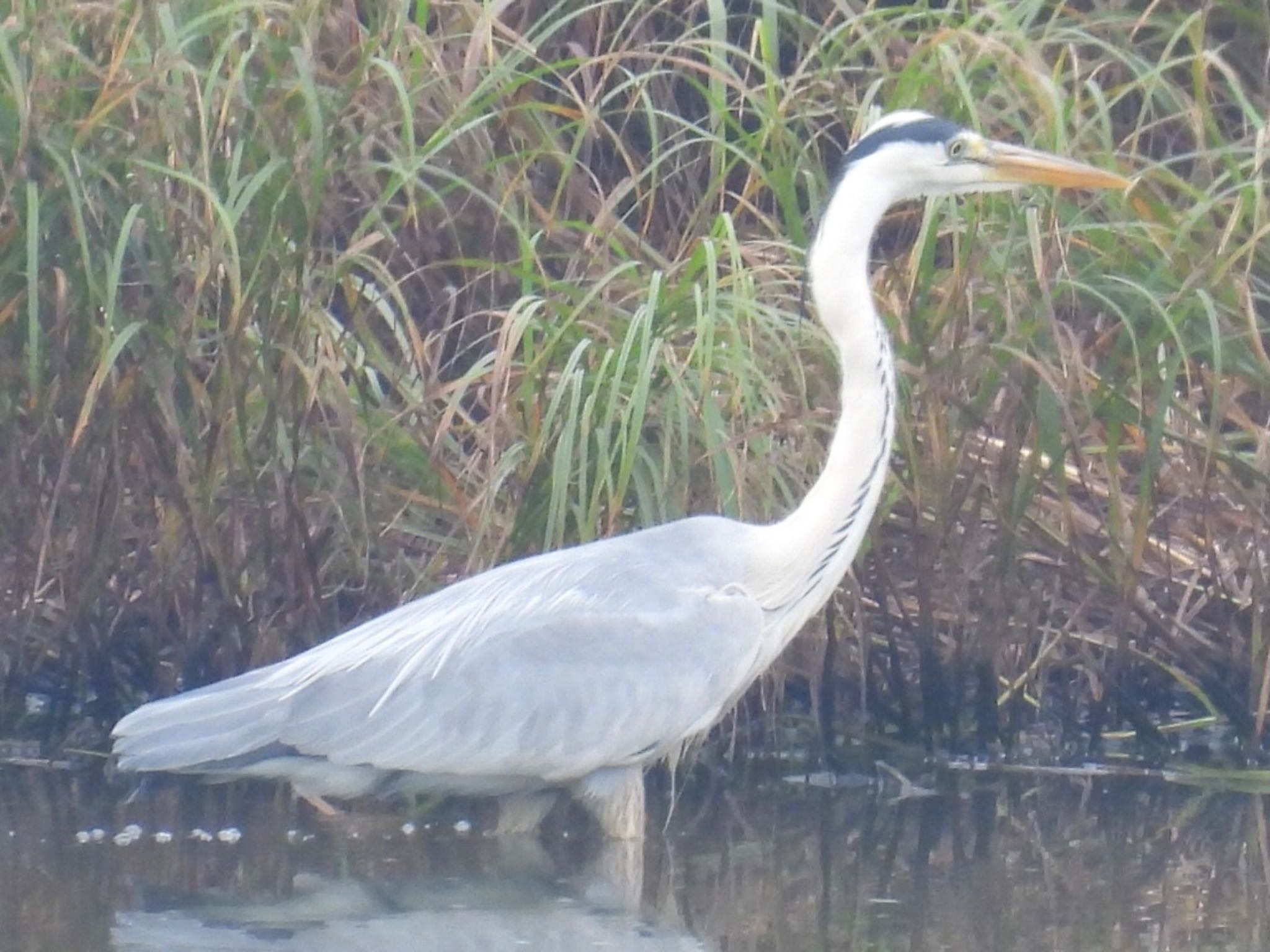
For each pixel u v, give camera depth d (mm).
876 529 11492
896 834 10117
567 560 10102
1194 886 9211
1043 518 12281
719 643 10031
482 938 8383
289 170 11297
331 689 9594
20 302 11398
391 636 9836
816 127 12820
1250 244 11484
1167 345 12117
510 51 13281
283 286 11328
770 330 11289
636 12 14062
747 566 10297
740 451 11250
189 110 11602
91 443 11289
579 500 11133
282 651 11406
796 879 9312
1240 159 12977
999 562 11469
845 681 11734
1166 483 12148
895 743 11664
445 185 12820
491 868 9477
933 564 11445
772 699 11516
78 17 11586
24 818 10133
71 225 11312
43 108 11211
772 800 10820
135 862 9414
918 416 11633
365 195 12180
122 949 8125
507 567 10125
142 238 11539
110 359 10664
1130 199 12211
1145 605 11938
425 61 12656
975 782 11156
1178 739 11906
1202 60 12414
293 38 11797
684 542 10289
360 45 12227
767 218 12516
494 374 11422
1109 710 11797
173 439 11383
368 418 11734
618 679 9820
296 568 11336
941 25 12648
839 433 10281
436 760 9633
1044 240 11898
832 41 13211
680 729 9945
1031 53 11984
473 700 9680
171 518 11547
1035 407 11500
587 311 11883
